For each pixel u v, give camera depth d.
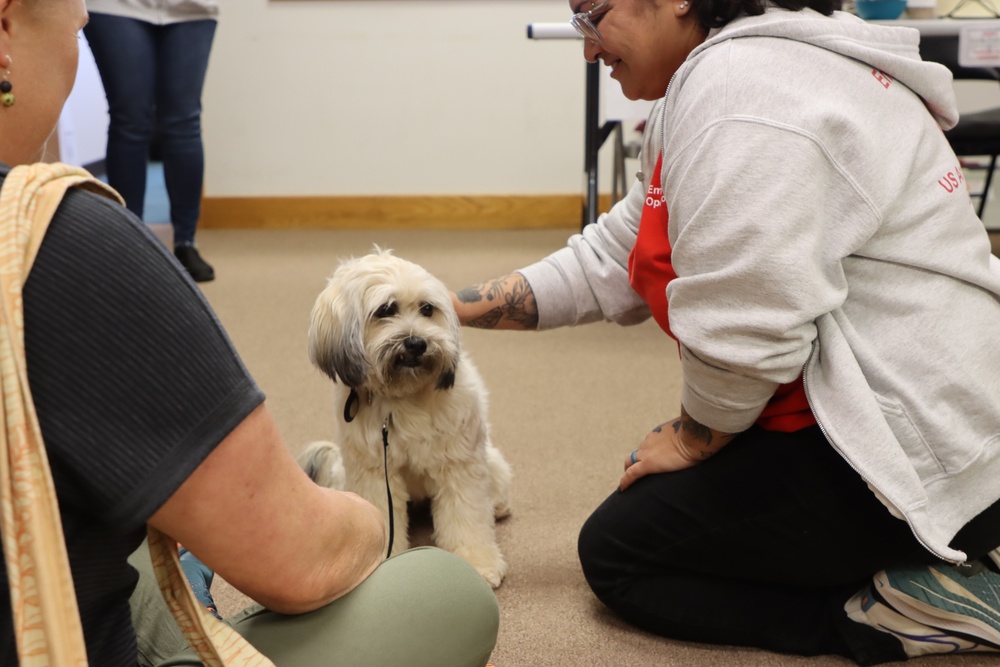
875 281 1.17
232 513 0.69
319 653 0.79
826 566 1.31
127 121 3.55
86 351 0.61
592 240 1.64
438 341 1.62
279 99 4.54
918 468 1.16
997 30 2.15
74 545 0.66
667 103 1.22
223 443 0.67
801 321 1.10
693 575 1.39
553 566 1.68
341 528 0.79
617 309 1.61
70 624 0.60
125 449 0.63
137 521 0.64
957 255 1.17
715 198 1.10
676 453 1.35
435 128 4.57
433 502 1.74
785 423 1.26
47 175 0.63
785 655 1.38
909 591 1.29
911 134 1.16
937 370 1.15
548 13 4.40
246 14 4.41
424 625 0.83
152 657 0.99
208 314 0.68
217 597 1.55
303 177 4.65
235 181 4.66
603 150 4.58
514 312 1.67
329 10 4.41
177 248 3.76
